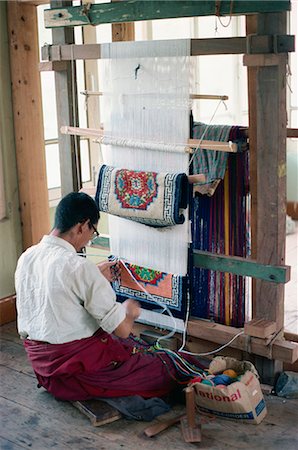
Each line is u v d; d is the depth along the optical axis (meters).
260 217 2.80
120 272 3.26
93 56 3.11
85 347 2.72
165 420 2.73
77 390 2.75
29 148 3.80
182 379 2.90
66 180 3.48
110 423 2.71
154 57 2.89
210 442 2.56
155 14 2.85
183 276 3.03
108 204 3.09
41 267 2.69
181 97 2.85
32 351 2.81
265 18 2.61
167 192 2.88
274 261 2.81
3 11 3.65
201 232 3.09
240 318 3.05
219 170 2.96
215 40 2.72
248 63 2.63
